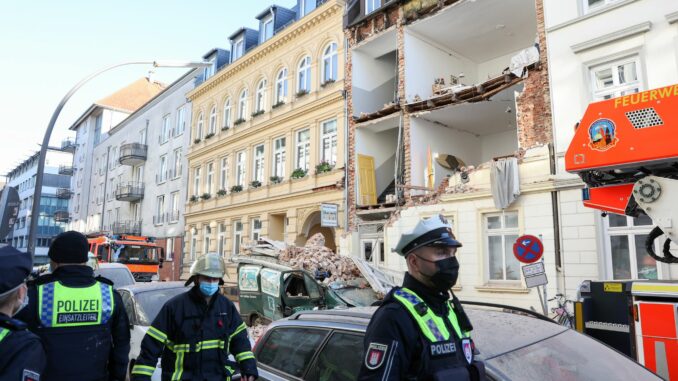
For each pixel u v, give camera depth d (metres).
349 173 18.14
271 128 23.05
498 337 2.85
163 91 35.28
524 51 13.13
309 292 10.98
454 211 13.85
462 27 16.78
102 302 3.22
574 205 11.21
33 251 10.88
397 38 17.03
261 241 16.94
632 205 5.23
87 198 51.69
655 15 10.54
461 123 17.53
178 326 3.42
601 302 6.15
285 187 21.48
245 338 3.66
